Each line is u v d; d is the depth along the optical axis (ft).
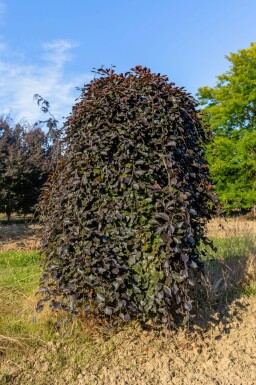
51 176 11.43
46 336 10.15
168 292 9.11
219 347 9.86
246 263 14.43
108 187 9.64
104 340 10.09
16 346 9.62
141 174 9.37
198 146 10.97
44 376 8.68
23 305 11.77
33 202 36.14
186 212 9.37
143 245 9.48
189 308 9.34
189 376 8.67
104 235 9.50
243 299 12.42
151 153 9.69
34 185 36.35
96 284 9.41
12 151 35.47
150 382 8.51
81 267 9.48
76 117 10.44
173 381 8.52
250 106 44.96
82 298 9.61
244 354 9.46
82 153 10.00
